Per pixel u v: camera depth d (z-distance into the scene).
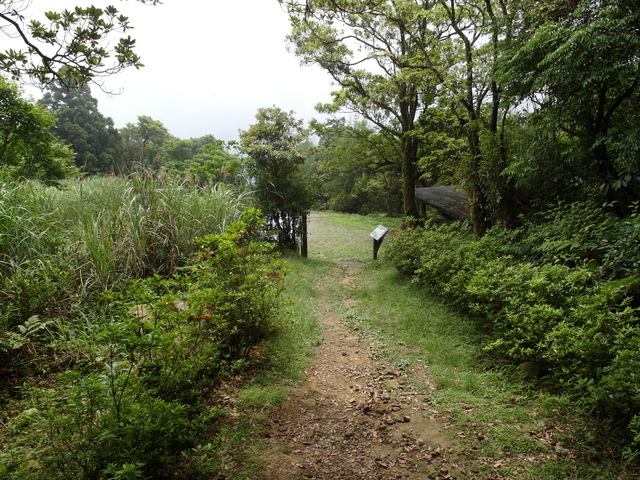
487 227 8.71
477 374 3.74
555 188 7.13
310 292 6.96
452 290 5.50
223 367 3.34
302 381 3.67
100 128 23.45
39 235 4.18
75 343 3.28
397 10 9.75
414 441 2.75
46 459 1.96
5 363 3.06
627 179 5.41
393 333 4.98
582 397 2.69
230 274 3.85
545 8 6.78
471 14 8.92
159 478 2.22
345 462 2.53
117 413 2.08
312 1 4.89
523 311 3.78
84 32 2.46
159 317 2.78
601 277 4.56
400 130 15.38
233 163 10.16
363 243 15.01
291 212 10.46
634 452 2.32
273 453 2.55
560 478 2.25
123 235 4.95
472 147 8.72
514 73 6.49
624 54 5.20
